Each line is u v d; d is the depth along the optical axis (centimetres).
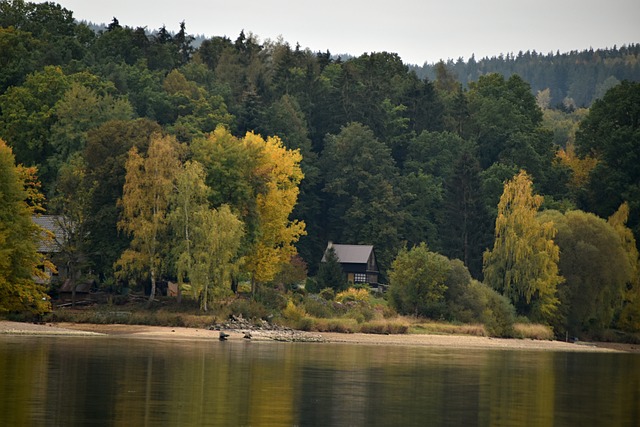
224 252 18038
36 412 7425
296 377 10388
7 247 15850
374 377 10806
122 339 14550
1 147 16612
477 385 10581
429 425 7762
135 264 18050
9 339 13450
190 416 7575
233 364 11406
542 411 8844
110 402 8031
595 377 12644
